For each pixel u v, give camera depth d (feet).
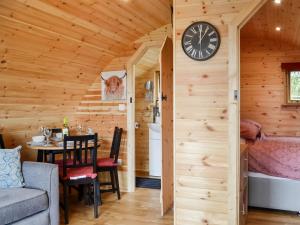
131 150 14.73
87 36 12.00
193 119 8.93
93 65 14.39
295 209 11.16
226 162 8.62
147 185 15.76
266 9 11.43
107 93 15.29
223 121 8.62
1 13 8.57
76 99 15.44
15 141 12.37
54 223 9.45
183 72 9.00
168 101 12.15
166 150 11.96
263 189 11.57
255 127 14.37
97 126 15.60
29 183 9.73
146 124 18.97
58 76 12.91
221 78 8.59
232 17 8.41
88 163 11.43
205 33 8.70
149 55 16.96
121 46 14.49
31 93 12.21
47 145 11.36
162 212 11.46
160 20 13.56
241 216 9.26
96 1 10.23
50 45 11.02
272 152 11.78
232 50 8.41
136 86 19.16
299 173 11.06
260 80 17.02
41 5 9.16
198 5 8.77
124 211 11.93
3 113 11.55
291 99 16.61
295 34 14.07
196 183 8.98
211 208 8.84
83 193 13.29
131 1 11.03
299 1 9.84
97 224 10.64
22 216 8.42
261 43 16.92
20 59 10.54
